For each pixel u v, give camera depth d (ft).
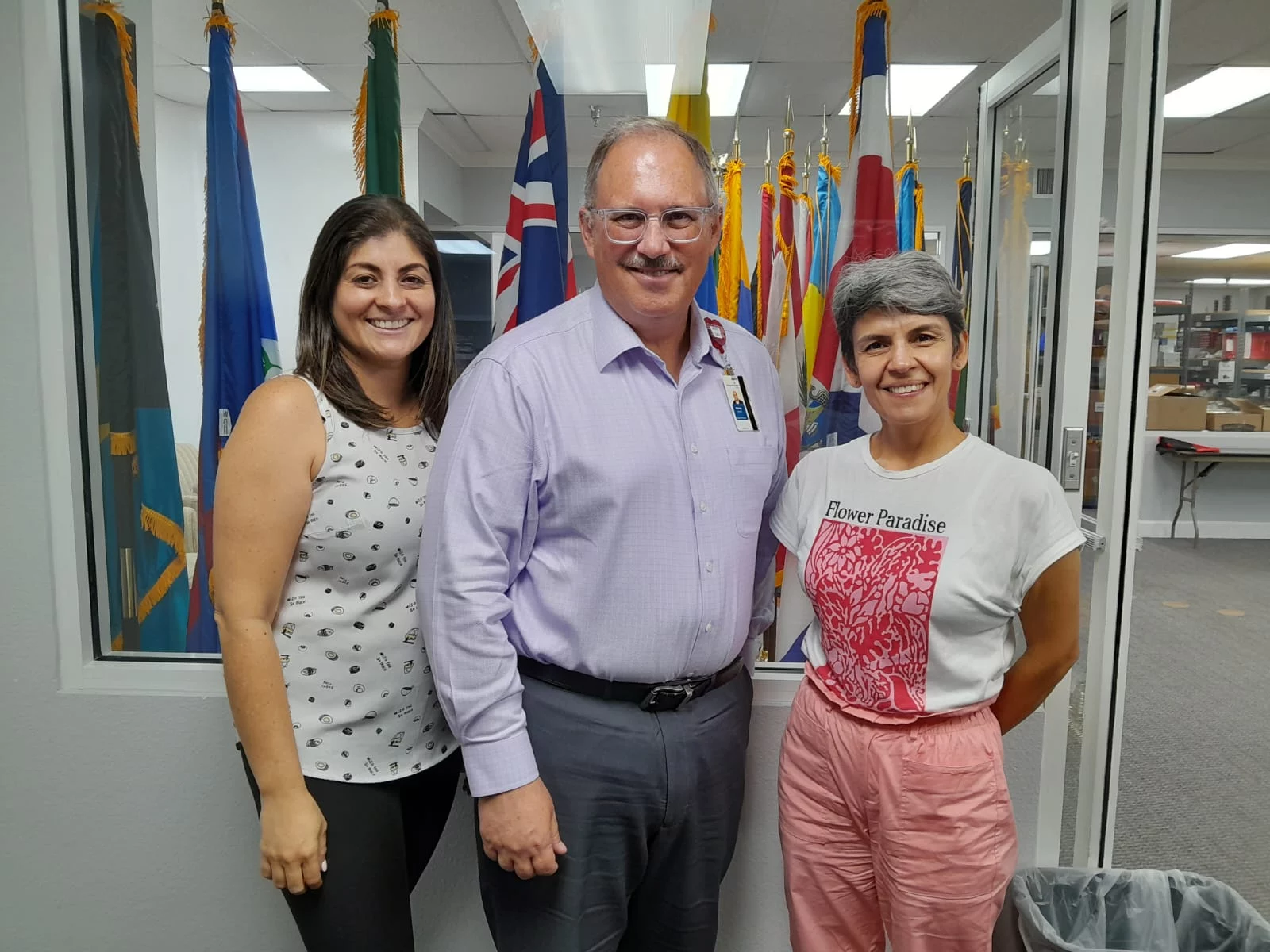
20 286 4.16
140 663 4.42
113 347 4.61
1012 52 5.70
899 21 5.46
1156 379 19.02
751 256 5.72
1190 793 7.33
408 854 3.56
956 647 3.12
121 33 4.58
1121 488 4.53
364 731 3.20
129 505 4.75
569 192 4.93
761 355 3.70
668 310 3.05
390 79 4.79
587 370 3.09
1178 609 12.84
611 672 3.07
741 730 3.46
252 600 2.95
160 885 4.54
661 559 3.05
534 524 3.11
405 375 3.45
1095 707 4.75
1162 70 4.23
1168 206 16.44
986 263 5.50
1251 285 18.65
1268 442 18.10
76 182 4.28
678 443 3.14
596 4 4.59
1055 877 4.46
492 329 4.74
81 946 4.62
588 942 3.16
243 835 4.47
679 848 3.28
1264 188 16.25
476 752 2.90
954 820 3.07
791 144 5.03
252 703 2.93
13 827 4.50
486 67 7.20
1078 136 4.37
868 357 3.14
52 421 4.24
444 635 2.88
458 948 4.56
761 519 3.68
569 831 3.09
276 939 4.57
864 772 3.19
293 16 4.98
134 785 4.45
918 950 3.14
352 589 3.15
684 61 4.74
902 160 5.89
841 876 3.41
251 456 2.93
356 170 4.90
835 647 3.33
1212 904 4.32
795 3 5.04
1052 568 3.08
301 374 3.15
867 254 4.76
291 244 5.42
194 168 4.93
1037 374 4.91
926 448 3.26
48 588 4.33
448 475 2.93
